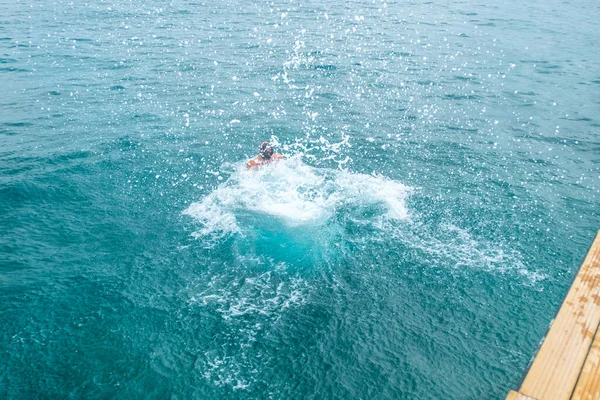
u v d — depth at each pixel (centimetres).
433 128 1095
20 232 696
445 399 464
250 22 2128
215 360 499
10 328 531
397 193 823
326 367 495
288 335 535
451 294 601
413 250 681
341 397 463
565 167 922
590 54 1736
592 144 1025
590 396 223
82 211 752
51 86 1301
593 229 729
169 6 2417
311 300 588
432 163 930
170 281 612
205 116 1135
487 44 1845
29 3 2367
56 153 927
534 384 230
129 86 1319
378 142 1018
